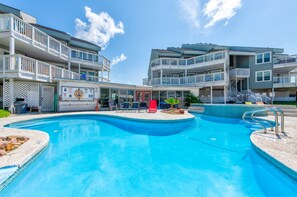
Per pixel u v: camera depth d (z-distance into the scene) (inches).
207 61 727.7
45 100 465.1
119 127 307.6
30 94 430.0
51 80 434.0
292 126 239.6
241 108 392.5
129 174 133.0
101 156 170.2
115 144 209.8
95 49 753.0
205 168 144.7
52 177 125.7
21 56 348.5
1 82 418.3
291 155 119.4
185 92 723.4
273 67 817.5
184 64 810.2
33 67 380.8
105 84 539.8
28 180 117.3
